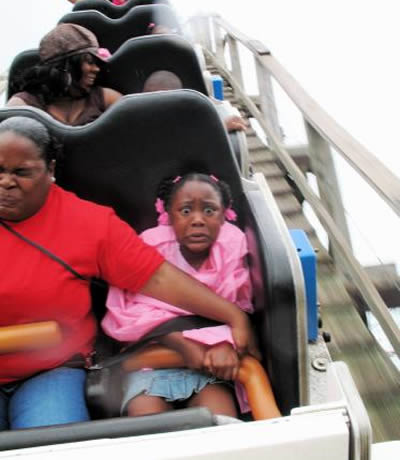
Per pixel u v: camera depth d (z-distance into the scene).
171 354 1.37
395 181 1.74
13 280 1.29
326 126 2.26
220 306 1.39
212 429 0.81
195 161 1.54
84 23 3.22
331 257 2.66
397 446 1.14
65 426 0.93
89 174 1.52
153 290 1.39
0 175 1.25
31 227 1.32
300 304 1.27
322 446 0.80
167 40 2.38
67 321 1.35
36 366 1.33
